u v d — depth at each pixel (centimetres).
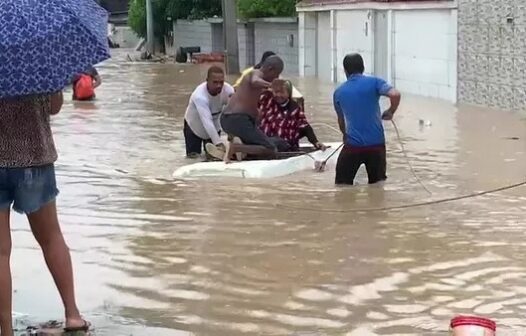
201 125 1223
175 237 736
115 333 509
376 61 2523
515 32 1800
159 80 3005
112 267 646
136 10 5716
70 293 513
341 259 664
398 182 1005
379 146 998
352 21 2697
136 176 1071
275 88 1161
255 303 563
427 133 1458
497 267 638
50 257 508
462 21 1997
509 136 1402
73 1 468
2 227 480
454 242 712
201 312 547
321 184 1009
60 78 448
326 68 3070
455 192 934
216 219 808
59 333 507
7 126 468
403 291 585
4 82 439
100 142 1394
